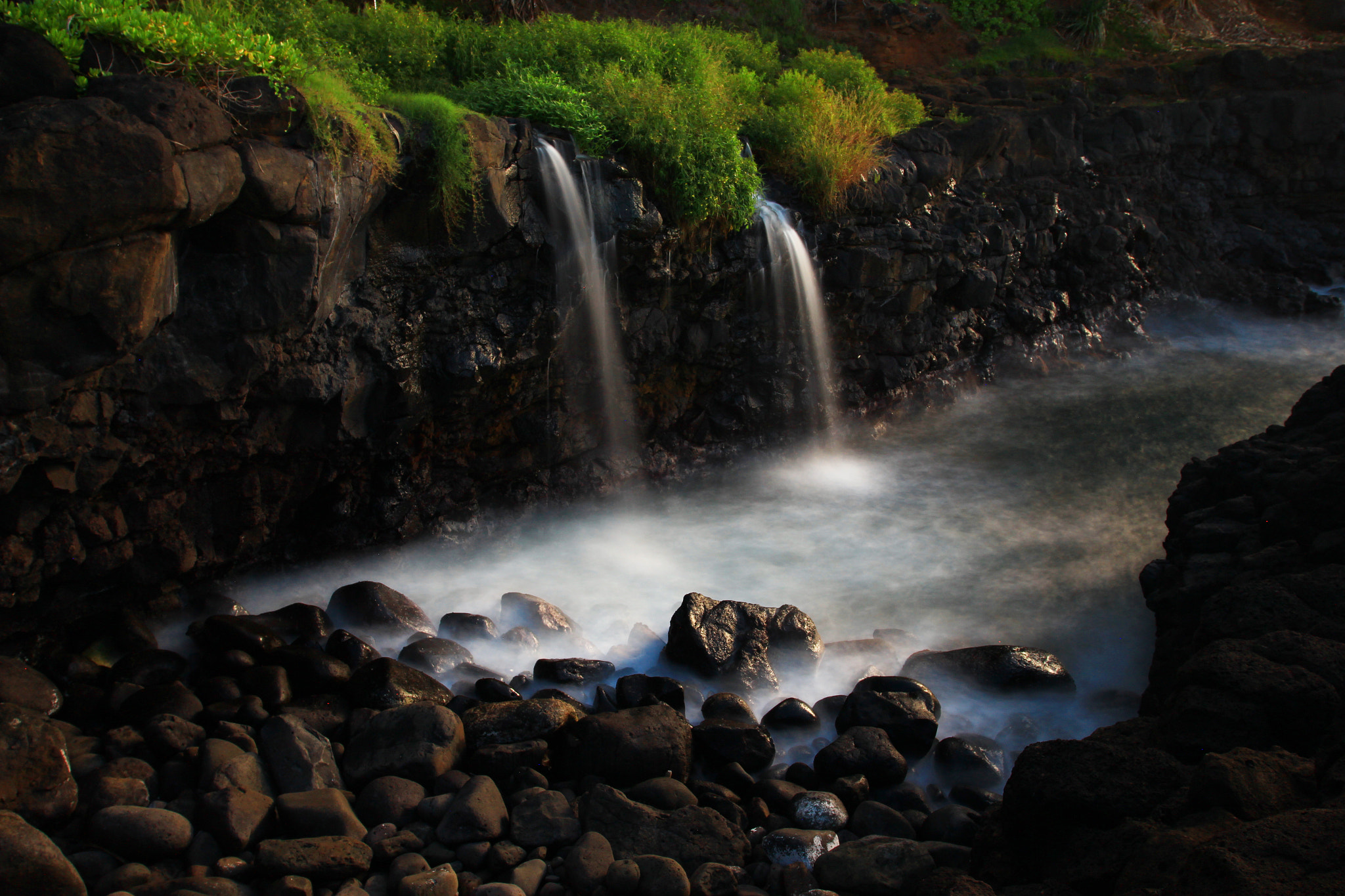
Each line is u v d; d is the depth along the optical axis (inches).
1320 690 165.2
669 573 370.9
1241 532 277.9
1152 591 302.8
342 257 292.2
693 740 236.1
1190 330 722.8
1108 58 877.2
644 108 387.2
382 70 380.5
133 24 243.9
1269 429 353.7
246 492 304.7
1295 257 765.9
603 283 377.4
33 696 222.8
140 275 222.5
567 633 306.3
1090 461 492.7
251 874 180.7
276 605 323.0
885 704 249.3
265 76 258.2
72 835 185.3
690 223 394.0
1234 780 142.9
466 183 311.9
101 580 276.5
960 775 235.0
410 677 251.1
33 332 212.2
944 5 885.8
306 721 233.0
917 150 544.4
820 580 367.2
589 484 418.0
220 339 267.7
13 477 224.7
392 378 323.0
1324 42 955.3
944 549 394.3
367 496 344.8
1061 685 277.6
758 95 527.8
